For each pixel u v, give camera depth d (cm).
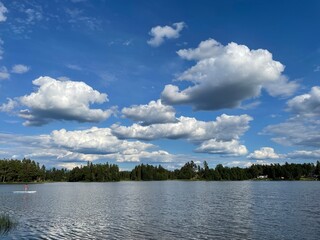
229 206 7788
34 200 9944
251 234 4322
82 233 4462
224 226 4922
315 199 9625
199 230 4625
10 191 15012
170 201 9412
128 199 10288
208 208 7381
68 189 17288
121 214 6431
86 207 7812
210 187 19012
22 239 4081
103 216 6150
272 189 16012
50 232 4531
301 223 5131
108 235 4338
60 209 7344
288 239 4022
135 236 4256
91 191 15250
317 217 5775
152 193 13438
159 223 5262
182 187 19312
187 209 7231
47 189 17250
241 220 5484
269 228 4719
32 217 6019
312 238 4069
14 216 6150
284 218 5669
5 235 4306
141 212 6738
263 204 8169
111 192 14388
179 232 4500
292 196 10938
